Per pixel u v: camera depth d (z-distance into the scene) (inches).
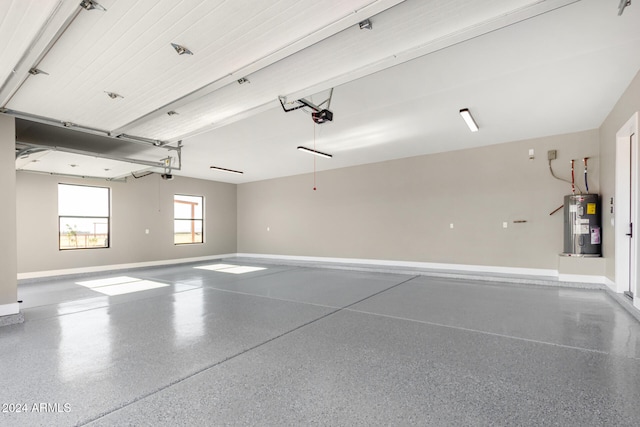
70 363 108.6
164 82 129.2
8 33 94.8
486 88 157.8
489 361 106.5
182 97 142.1
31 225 281.0
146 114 161.2
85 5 83.1
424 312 167.9
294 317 160.9
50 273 289.0
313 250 385.7
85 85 130.6
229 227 451.8
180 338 132.0
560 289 217.0
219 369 102.6
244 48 107.1
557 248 244.8
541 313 162.1
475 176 279.9
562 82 151.7
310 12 90.0
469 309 172.4
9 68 114.7
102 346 124.0
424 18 95.4
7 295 155.6
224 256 442.6
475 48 120.5
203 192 420.2
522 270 258.5
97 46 104.0
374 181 338.6
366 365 104.4
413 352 115.0
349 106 178.4
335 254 366.9
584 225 221.5
